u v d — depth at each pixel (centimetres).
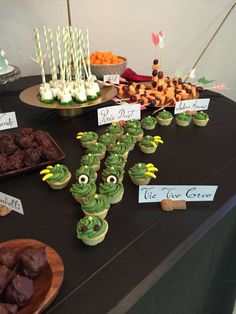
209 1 129
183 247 37
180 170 51
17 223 40
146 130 66
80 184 43
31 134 56
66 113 71
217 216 42
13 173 48
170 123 69
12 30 98
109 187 43
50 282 30
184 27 131
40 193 46
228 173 51
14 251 32
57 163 51
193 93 78
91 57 92
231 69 156
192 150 58
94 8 108
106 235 38
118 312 30
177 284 44
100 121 65
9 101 80
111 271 34
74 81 72
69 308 30
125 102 74
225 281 60
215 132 65
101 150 53
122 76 93
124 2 112
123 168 50
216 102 82
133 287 32
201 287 53
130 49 124
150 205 43
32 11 98
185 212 42
